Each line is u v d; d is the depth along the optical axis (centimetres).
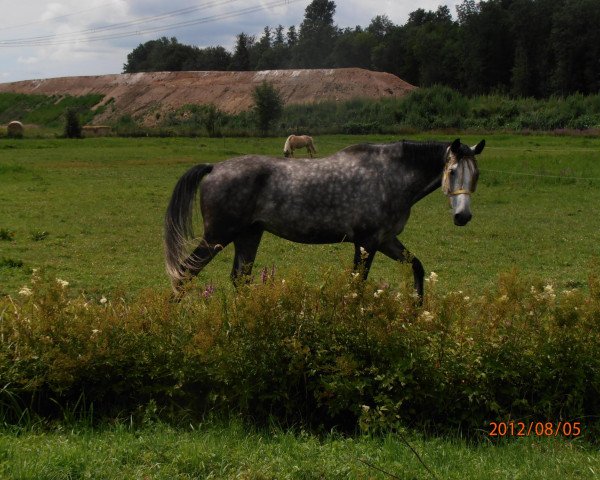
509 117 5331
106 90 8144
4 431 460
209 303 557
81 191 2023
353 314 513
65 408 507
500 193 1966
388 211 702
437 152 699
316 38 11188
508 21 8431
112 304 596
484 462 423
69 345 504
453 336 502
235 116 6134
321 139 4316
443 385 484
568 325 505
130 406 517
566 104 5366
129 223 1486
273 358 498
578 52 7644
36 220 1502
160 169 2744
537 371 495
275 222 711
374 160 707
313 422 508
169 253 712
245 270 705
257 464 407
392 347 494
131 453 422
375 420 474
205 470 402
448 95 5747
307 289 529
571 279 980
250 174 705
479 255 1165
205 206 714
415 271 736
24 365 495
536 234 1348
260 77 7519
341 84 7031
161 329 521
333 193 696
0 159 3162
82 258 1129
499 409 488
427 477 391
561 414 497
